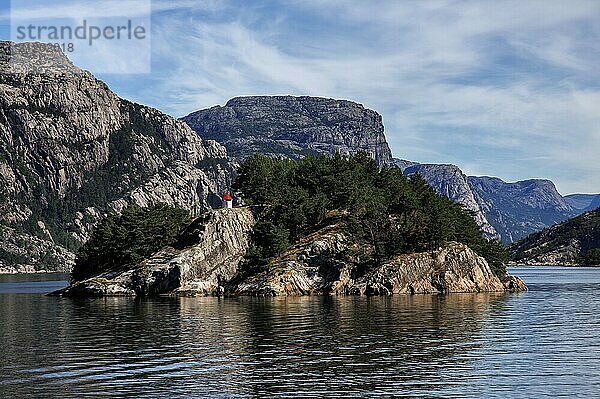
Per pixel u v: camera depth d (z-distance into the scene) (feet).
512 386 168.04
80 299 516.73
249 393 160.86
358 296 507.30
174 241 586.86
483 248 646.33
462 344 236.63
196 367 192.85
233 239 574.97
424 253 556.51
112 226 640.99
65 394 160.35
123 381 174.29
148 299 500.33
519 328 288.10
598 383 171.73
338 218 602.03
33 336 265.13
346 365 194.90
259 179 641.40
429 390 163.73
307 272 536.42
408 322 309.22
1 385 170.09
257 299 481.46
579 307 414.62
